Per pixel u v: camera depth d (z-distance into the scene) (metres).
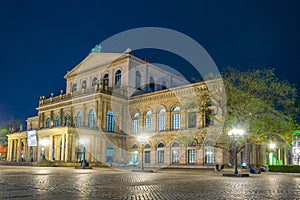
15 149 67.56
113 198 10.77
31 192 12.21
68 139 54.59
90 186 15.47
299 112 34.22
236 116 32.00
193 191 13.77
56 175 25.38
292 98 33.19
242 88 32.84
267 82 32.81
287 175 35.59
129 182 18.88
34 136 60.69
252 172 37.19
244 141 32.28
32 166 51.84
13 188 13.81
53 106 67.81
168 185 17.03
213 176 28.56
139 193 12.58
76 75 73.12
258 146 56.44
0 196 10.87
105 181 19.41
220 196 11.97
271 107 33.00
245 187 16.53
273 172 37.78
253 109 32.03
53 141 58.34
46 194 11.59
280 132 33.25
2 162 60.06
